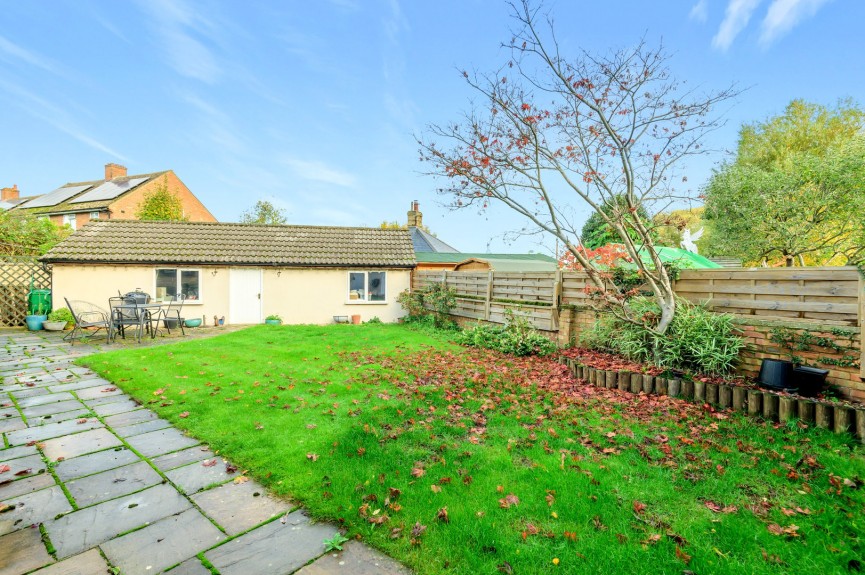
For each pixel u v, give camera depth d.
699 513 3.11
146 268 14.09
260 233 16.81
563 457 4.00
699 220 14.62
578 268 9.39
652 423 4.84
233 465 3.92
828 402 4.64
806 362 5.46
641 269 7.07
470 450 4.19
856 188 11.87
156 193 27.83
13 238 17.06
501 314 11.30
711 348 6.12
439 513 3.09
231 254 15.17
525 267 21.41
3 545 2.79
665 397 5.71
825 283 5.32
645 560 2.62
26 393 6.17
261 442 4.38
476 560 2.65
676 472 3.69
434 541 2.83
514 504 3.23
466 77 7.45
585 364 7.02
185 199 35.06
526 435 4.57
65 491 3.49
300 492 3.42
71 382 6.76
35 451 4.25
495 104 7.50
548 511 3.14
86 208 30.70
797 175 12.88
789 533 2.85
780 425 4.62
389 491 3.38
